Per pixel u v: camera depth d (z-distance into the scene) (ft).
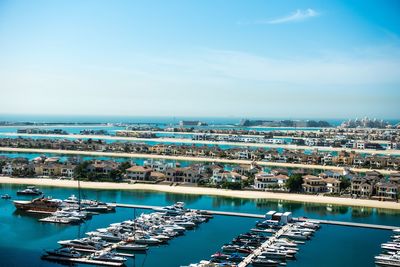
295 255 379.55
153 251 388.37
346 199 616.39
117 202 584.81
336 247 405.39
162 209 526.16
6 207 546.26
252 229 452.35
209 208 561.84
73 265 352.69
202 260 359.25
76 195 623.36
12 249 386.32
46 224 468.34
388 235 448.65
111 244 398.62
